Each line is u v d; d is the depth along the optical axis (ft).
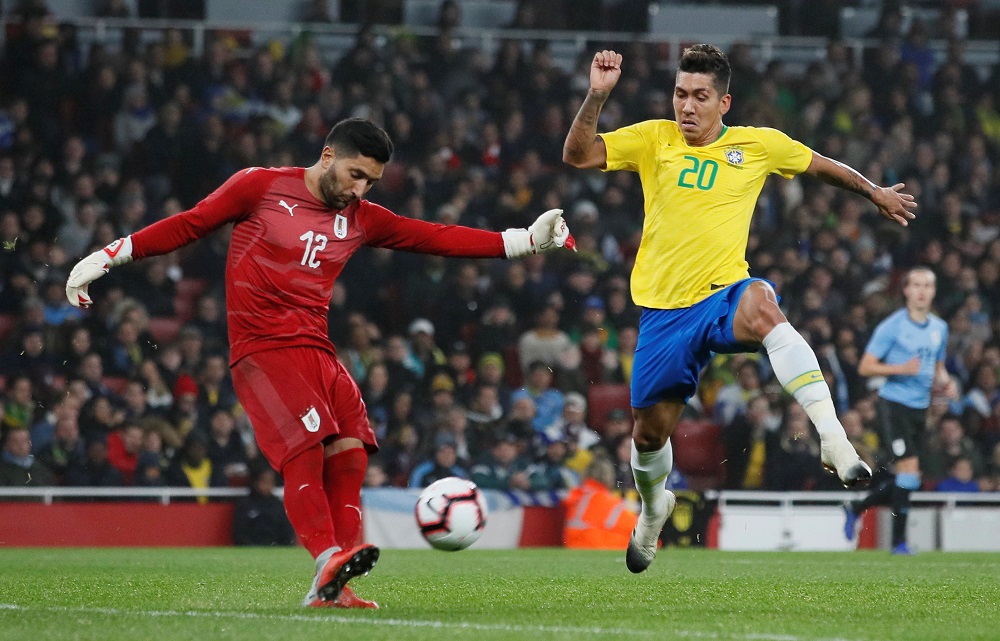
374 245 65.36
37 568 99.81
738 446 172.86
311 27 234.58
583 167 70.03
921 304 131.13
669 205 69.62
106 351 170.60
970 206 236.84
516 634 48.67
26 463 150.92
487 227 208.44
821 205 222.28
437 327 193.47
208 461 158.30
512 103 224.74
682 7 252.62
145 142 205.87
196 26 227.81
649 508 76.54
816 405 62.34
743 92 235.81
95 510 151.12
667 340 69.51
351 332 175.42
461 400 176.65
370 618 55.62
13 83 210.38
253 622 53.21
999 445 187.21
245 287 61.41
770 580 86.22
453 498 65.31
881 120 242.58
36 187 192.13
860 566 111.24
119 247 60.70
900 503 136.15
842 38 259.39
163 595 70.74
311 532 59.88
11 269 184.44
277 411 60.39
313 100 219.20
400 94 222.89
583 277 197.98
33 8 215.10
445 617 56.39
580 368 186.19
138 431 155.74
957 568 107.55
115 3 232.32
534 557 127.65
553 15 247.50
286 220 61.62
